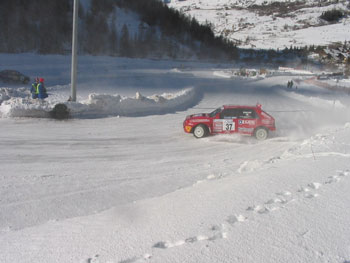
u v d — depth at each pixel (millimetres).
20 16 70875
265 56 137250
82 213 5070
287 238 3025
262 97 29625
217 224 3422
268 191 4422
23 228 4477
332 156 6707
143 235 3404
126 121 14000
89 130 11883
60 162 8023
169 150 9695
